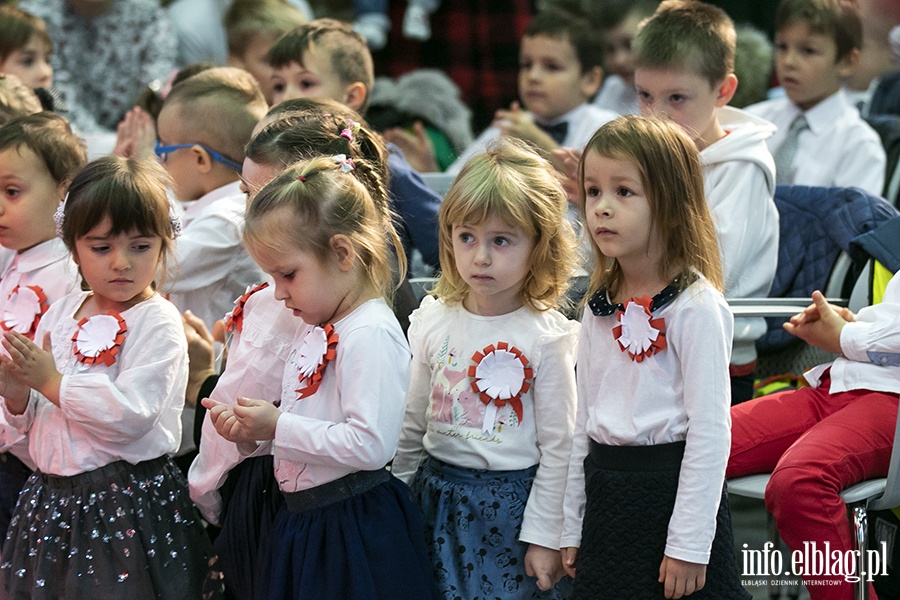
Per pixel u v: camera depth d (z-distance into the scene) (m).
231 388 5.28
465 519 5.07
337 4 12.34
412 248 7.16
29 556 5.25
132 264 5.25
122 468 5.27
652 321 4.74
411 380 5.40
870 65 10.48
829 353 6.87
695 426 4.63
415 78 10.23
